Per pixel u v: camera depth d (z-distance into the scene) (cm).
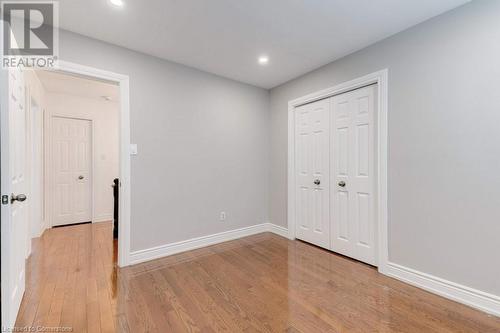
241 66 301
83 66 228
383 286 213
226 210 339
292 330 158
